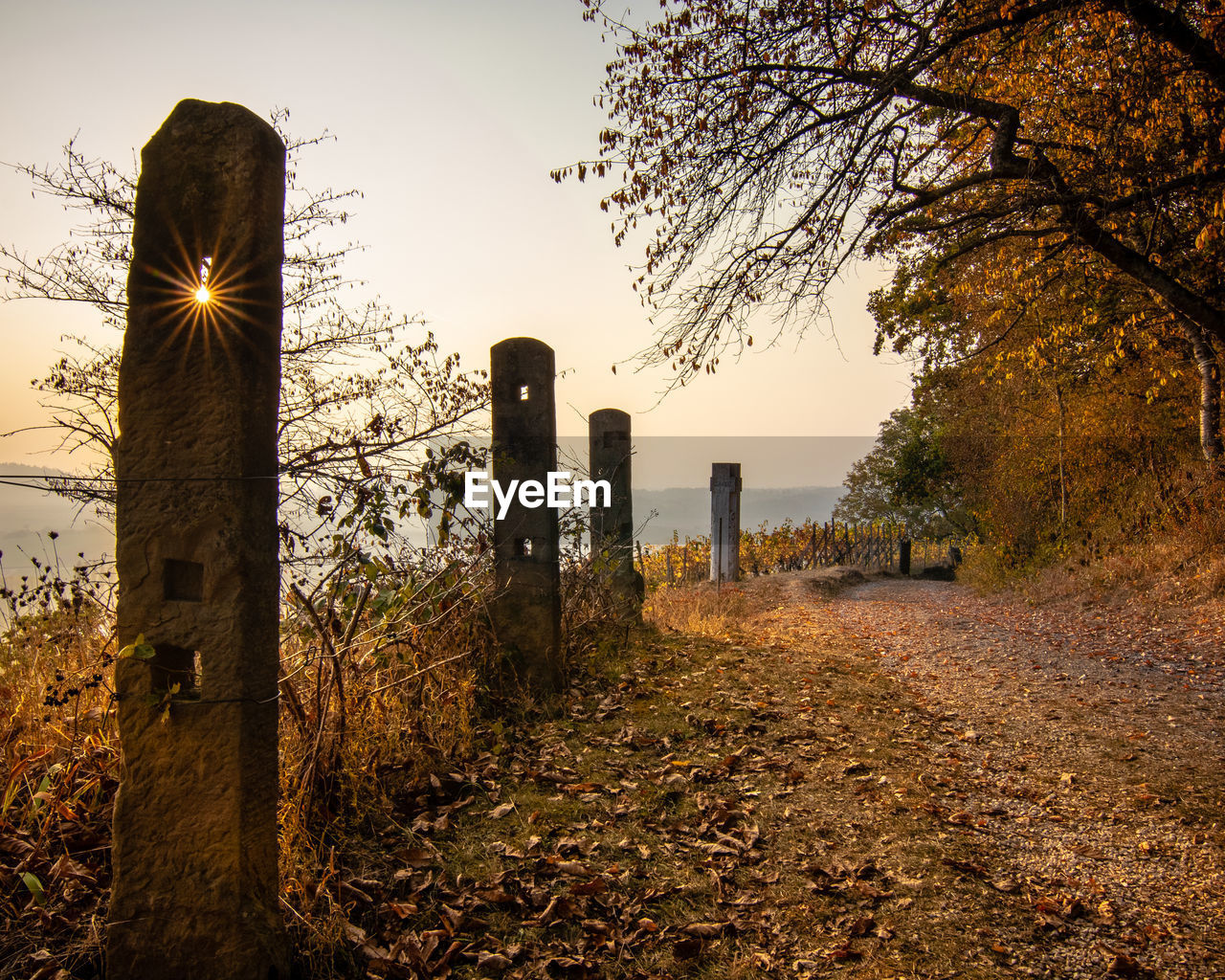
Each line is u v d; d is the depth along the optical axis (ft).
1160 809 12.98
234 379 6.95
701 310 18.62
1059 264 27.66
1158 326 35.09
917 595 47.03
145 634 7.07
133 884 7.09
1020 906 9.99
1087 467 43.62
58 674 10.78
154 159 7.12
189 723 7.01
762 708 18.34
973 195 25.50
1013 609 36.50
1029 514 45.55
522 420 17.75
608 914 9.50
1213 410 35.68
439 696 14.73
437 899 9.41
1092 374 42.52
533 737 15.33
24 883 8.16
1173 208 25.00
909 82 17.30
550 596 17.76
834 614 37.96
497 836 11.07
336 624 11.55
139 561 7.07
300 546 10.94
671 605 33.32
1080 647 27.20
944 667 25.38
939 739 17.22
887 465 98.99
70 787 9.66
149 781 7.07
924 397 61.87
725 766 14.46
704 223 18.60
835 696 20.26
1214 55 18.13
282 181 7.55
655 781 13.65
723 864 10.80
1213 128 20.43
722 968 8.61
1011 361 40.29
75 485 10.64
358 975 7.89
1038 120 25.59
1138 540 36.86
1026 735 17.53
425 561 16.33
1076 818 12.79
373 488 11.68
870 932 9.32
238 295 6.98
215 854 6.98
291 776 10.15
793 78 17.99
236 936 6.97
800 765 14.90
